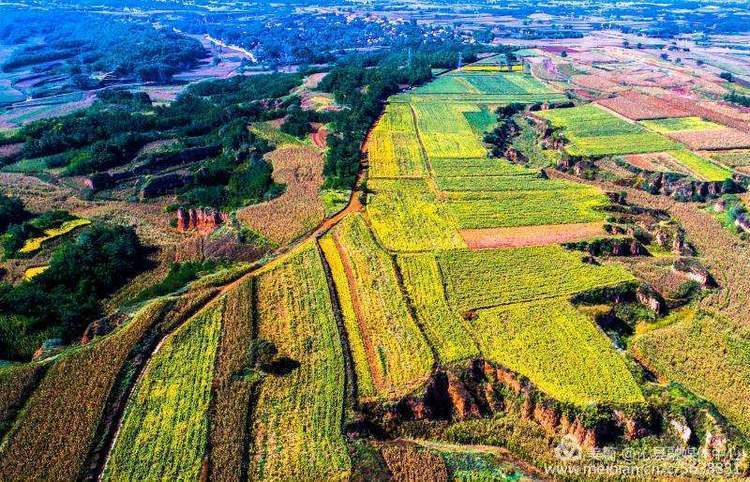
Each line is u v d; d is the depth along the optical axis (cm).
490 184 11919
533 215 10431
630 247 9444
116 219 11338
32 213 11575
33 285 8456
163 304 7644
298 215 10444
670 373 6894
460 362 6694
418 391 6344
